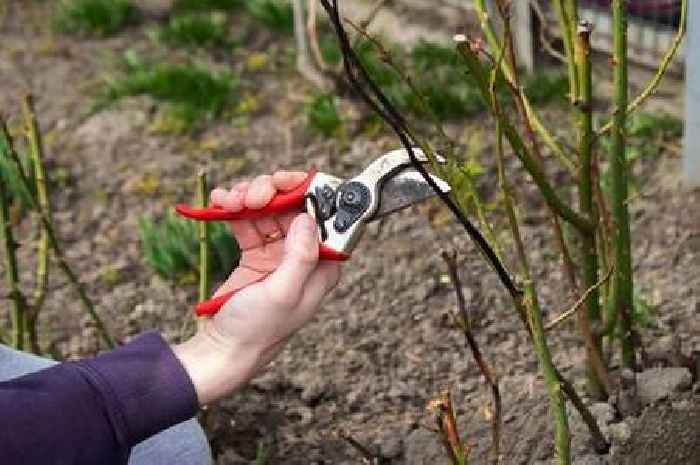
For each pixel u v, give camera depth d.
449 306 2.25
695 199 2.38
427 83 2.75
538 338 1.61
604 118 2.61
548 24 2.67
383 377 2.13
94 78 3.06
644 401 1.87
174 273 2.39
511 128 1.64
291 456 2.00
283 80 2.95
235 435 2.03
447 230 2.40
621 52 1.71
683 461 1.83
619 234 1.81
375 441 2.00
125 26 3.24
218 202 1.39
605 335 1.90
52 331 2.31
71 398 1.19
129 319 2.32
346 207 1.34
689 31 2.28
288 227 1.38
